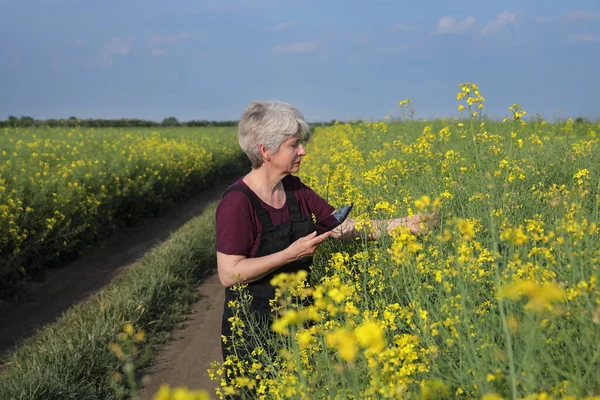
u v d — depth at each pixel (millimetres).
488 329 2398
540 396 1637
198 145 22688
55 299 7625
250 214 3119
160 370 5098
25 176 10461
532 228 2744
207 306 6703
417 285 2719
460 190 4523
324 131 20031
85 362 4828
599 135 11375
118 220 11727
